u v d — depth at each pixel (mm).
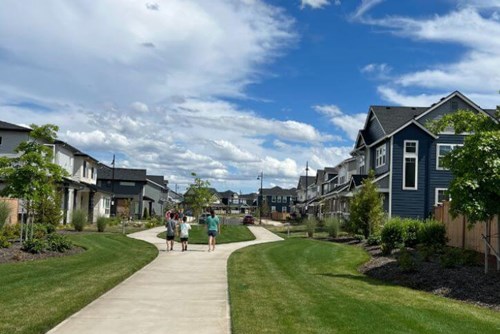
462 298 10969
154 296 10664
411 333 7664
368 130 43094
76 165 46438
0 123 37344
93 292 10398
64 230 32531
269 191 137750
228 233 35531
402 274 13789
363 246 24344
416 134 35656
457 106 36031
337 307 9484
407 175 35531
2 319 7910
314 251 21359
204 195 51219
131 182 70812
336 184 69312
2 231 19172
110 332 7590
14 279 11633
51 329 7711
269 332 7602
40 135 18062
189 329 7848
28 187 17672
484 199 11766
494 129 13273
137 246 22844
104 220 34594
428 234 19250
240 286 12070
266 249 22797
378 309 9375
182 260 18109
